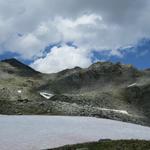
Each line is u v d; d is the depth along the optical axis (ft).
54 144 188.65
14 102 568.00
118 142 149.69
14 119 336.08
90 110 589.32
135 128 367.04
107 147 143.02
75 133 242.78
